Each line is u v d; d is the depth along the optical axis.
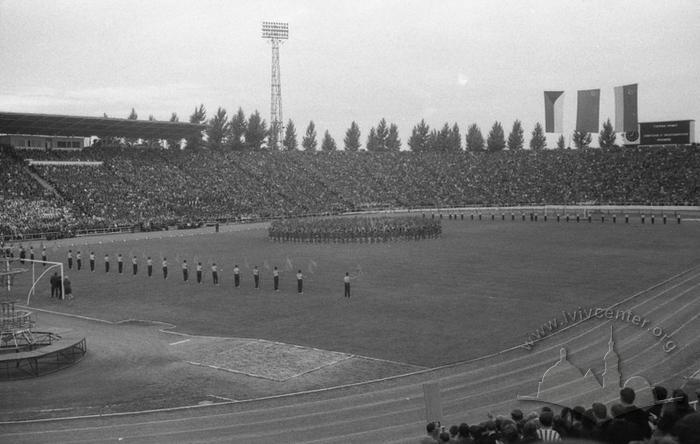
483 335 29.34
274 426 19.58
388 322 32.59
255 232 90.56
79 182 102.50
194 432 19.33
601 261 52.53
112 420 20.48
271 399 22.02
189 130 120.38
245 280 47.22
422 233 75.69
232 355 27.52
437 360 25.83
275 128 155.25
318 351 27.64
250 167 132.75
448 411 20.02
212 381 24.19
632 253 57.41
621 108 65.19
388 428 19.06
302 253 63.34
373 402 21.33
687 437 7.55
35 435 19.39
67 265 57.69
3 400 22.62
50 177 100.44
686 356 22.78
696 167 119.19
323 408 20.97
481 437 11.54
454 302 37.06
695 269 46.38
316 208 122.69
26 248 71.62
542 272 47.25
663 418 9.45
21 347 28.03
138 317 35.81
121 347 29.52
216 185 119.88
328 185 134.62
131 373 25.53
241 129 162.12
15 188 92.44
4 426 20.12
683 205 110.75
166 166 120.19
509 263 52.62
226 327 32.72
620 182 122.44
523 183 132.62
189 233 90.69
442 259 56.28
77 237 86.19
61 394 23.19
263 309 36.75
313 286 43.75
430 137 186.12
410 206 130.62
